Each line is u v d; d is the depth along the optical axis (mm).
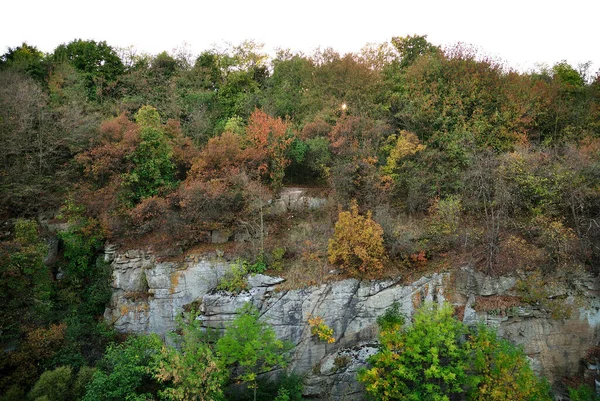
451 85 31938
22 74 35062
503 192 26422
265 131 29406
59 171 28625
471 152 28953
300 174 32375
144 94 38125
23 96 29594
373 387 20781
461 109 30891
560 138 32562
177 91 38875
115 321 25484
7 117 28922
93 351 23531
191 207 26172
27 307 23719
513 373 20359
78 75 36812
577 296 24391
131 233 26844
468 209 28406
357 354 23812
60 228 27453
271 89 39875
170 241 26375
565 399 23078
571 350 24203
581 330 24359
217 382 20391
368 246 24547
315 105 35531
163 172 29156
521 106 31328
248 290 24609
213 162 28281
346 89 35125
